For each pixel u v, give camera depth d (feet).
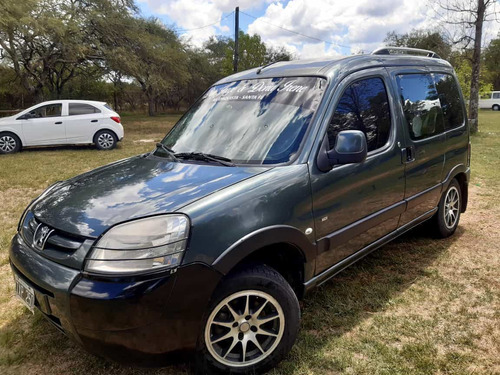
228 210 7.05
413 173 11.43
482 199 19.76
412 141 11.35
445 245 13.92
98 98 125.70
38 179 26.11
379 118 10.40
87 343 6.61
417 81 12.24
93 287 6.29
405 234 15.01
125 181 8.66
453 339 8.62
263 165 8.41
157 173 8.84
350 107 9.62
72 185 9.27
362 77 10.18
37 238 7.54
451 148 13.42
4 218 17.97
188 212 6.81
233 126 9.77
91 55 71.31
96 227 6.89
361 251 10.09
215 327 7.22
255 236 7.16
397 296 10.49
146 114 140.97
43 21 55.52
